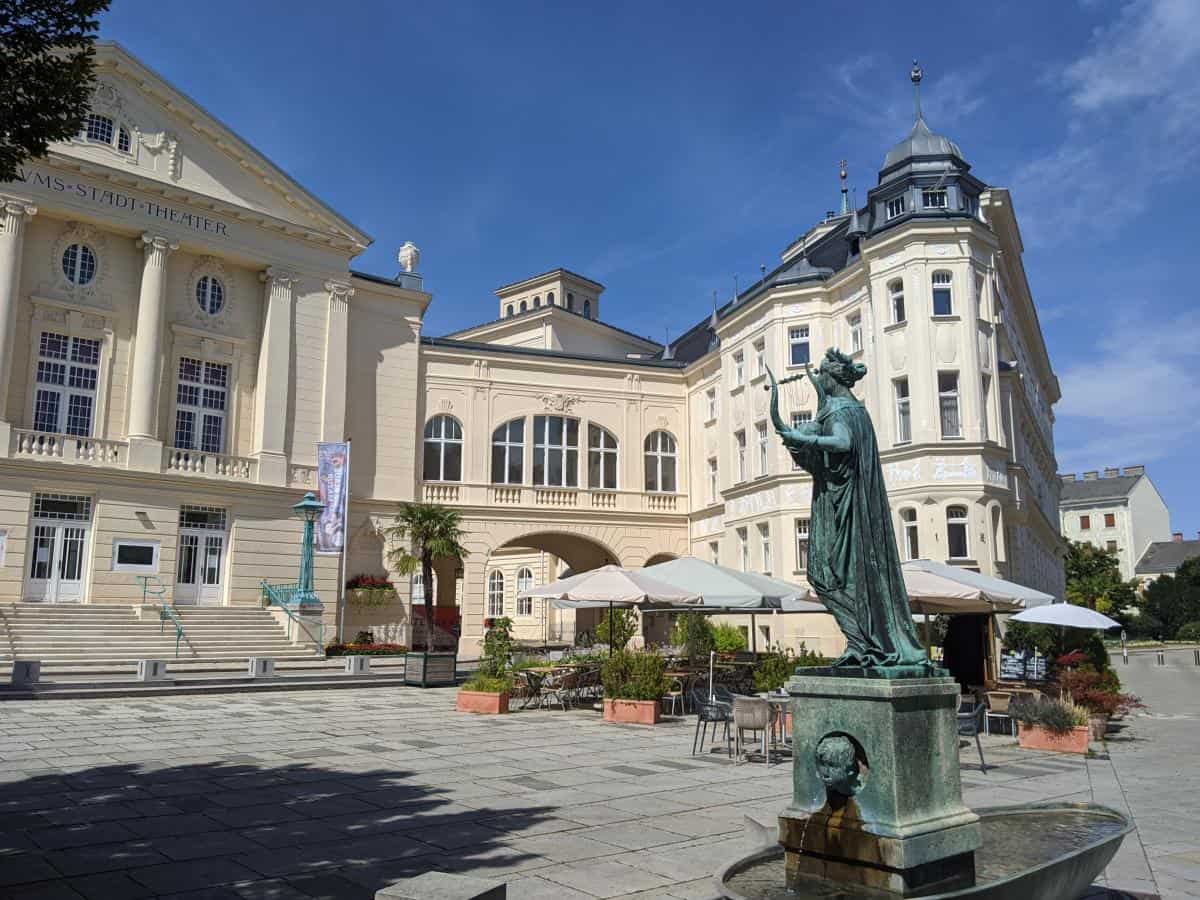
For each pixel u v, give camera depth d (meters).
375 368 33.69
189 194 29.61
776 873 5.66
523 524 35.22
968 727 12.20
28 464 26.08
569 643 38.06
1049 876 4.87
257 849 7.38
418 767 11.41
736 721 12.21
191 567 29.08
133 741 13.00
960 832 5.45
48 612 25.09
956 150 28.53
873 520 5.98
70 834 7.72
